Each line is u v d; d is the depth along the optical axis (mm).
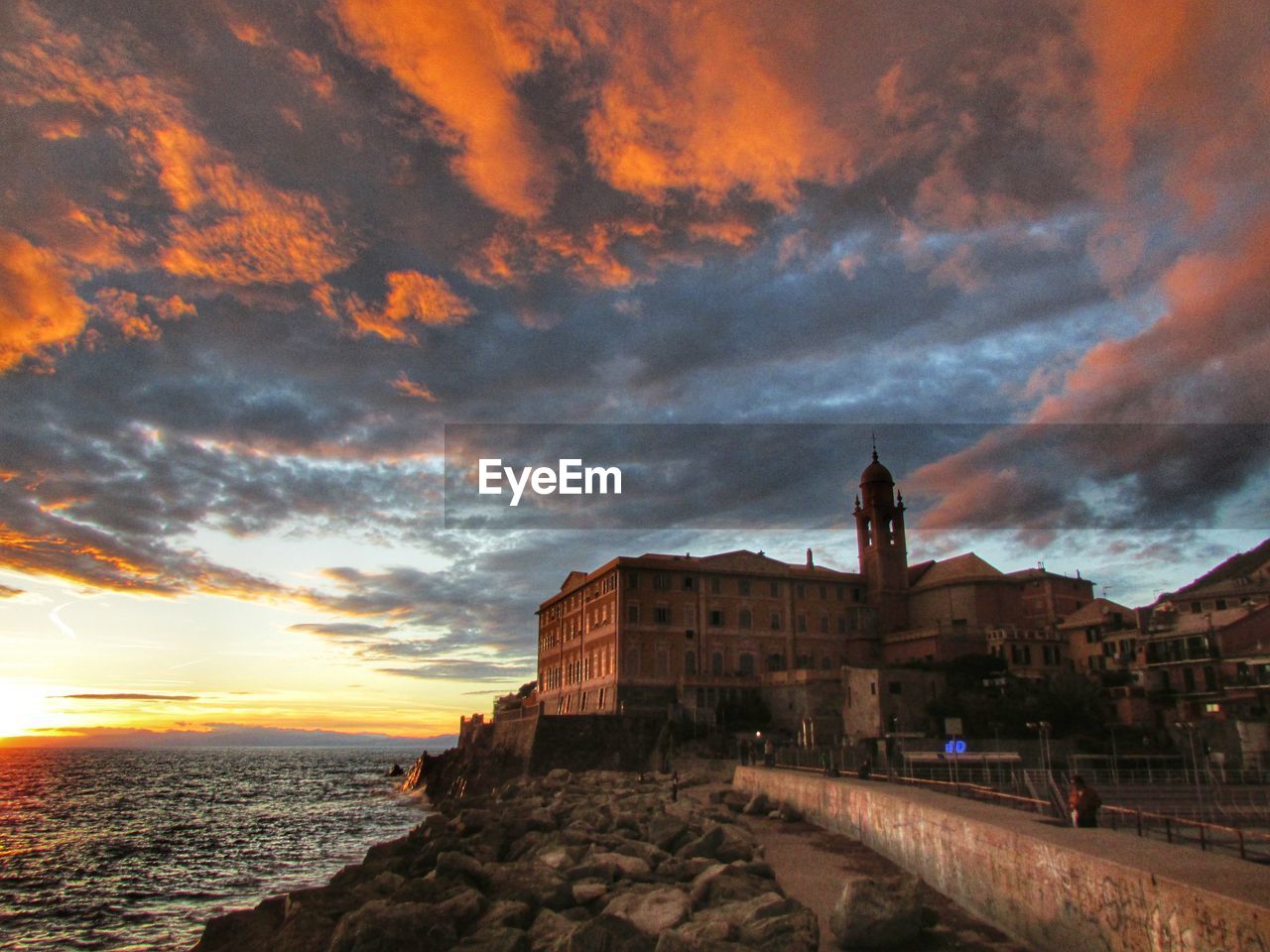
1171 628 83625
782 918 19266
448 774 109500
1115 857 16594
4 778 188000
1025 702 80750
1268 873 14742
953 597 102188
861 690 83375
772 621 100375
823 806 43625
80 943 37812
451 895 23516
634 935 18328
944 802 29531
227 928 24781
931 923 21750
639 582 95812
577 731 81562
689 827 35656
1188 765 67125
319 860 62375
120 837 77125
